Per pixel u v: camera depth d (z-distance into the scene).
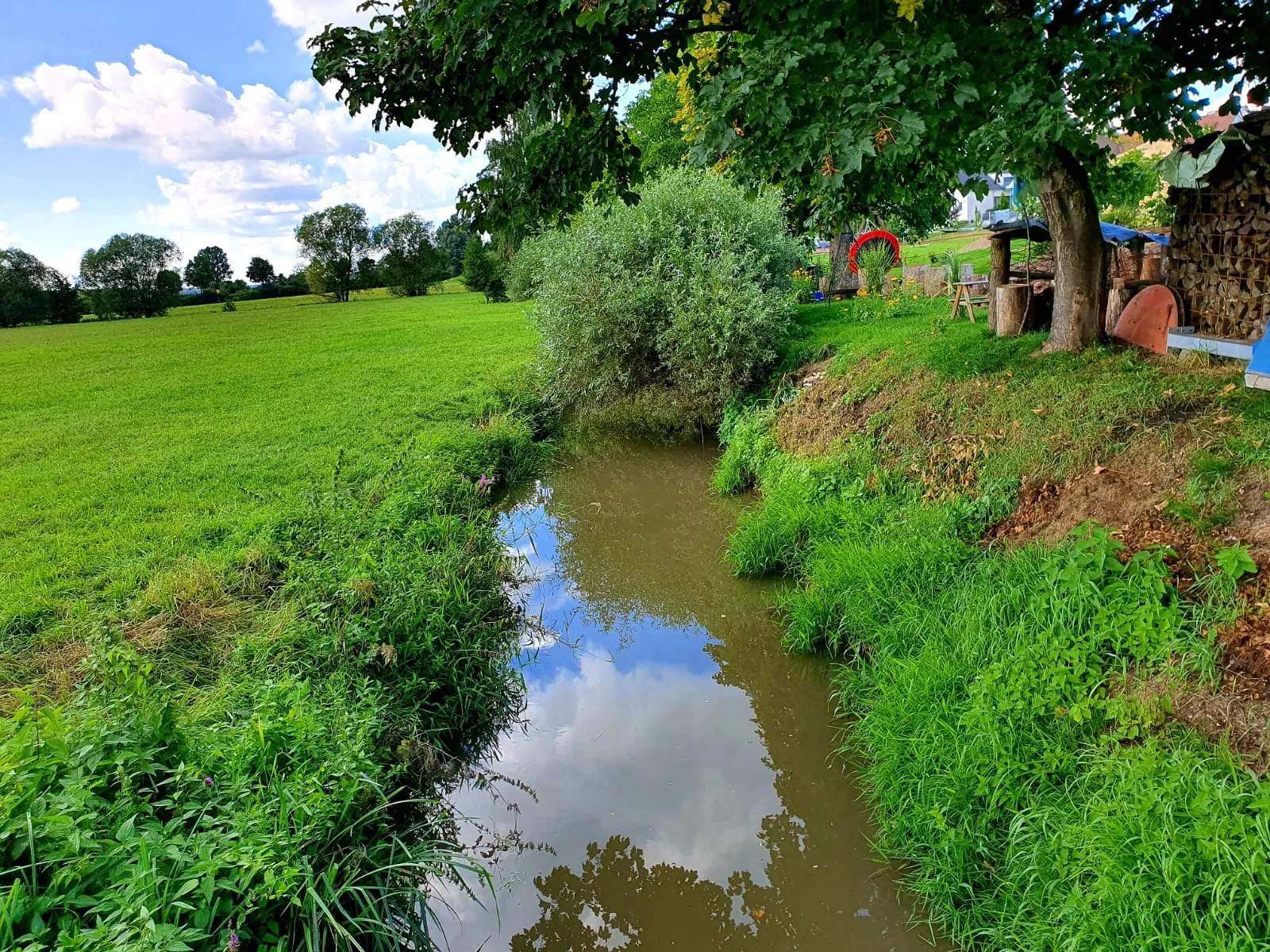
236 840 3.21
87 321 65.94
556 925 3.86
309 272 79.06
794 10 4.70
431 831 4.42
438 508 7.93
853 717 5.09
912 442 7.32
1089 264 7.22
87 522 8.20
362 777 3.90
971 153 5.90
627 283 12.05
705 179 13.27
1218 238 6.31
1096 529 4.54
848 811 4.37
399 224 80.00
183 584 6.27
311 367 19.88
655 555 8.43
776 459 9.00
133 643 5.39
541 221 6.95
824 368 10.95
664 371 12.84
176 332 39.16
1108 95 5.33
